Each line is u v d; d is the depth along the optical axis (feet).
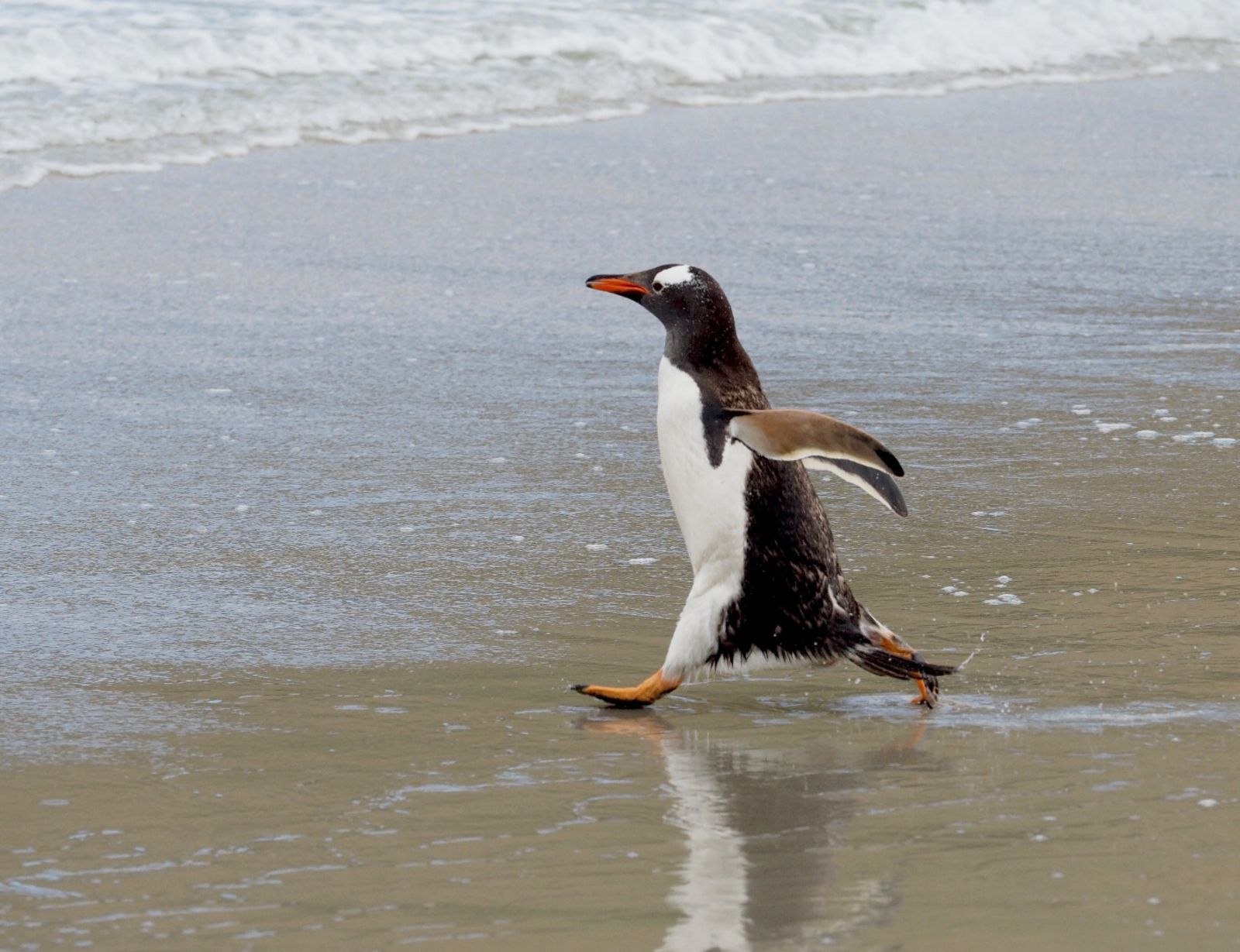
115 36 106.63
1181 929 21.47
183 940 21.25
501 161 94.84
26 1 114.73
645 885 22.89
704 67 123.54
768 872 23.30
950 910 22.07
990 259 75.87
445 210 83.25
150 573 38.45
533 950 21.02
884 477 31.30
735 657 31.48
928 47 136.46
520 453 48.98
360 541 41.01
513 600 37.17
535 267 73.20
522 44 119.85
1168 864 23.39
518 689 31.99
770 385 55.88
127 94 99.66
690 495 31.58
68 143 92.12
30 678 31.73
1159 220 85.51
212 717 29.86
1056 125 112.68
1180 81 135.74
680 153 98.78
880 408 53.42
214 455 48.08
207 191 85.51
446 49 116.57
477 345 61.57
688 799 26.16
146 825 24.91
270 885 22.80
